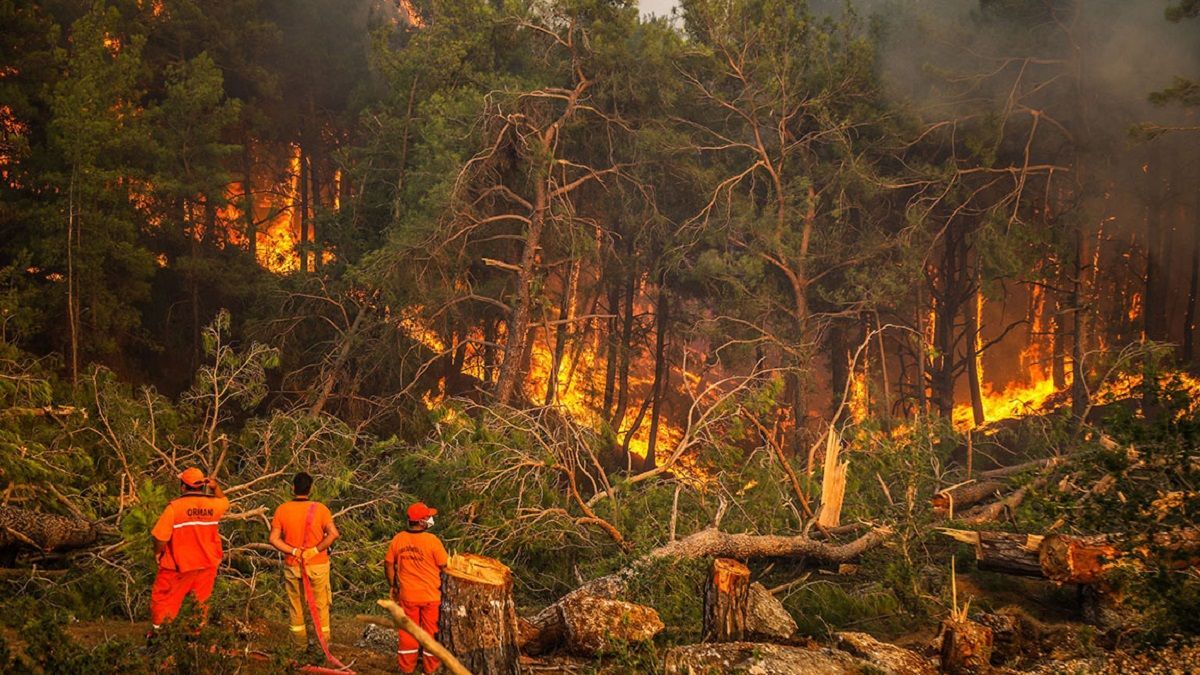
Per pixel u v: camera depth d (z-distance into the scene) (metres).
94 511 11.23
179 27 33.50
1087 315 30.83
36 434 11.83
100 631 8.23
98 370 12.56
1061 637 9.34
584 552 13.66
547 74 29.80
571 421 15.56
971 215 32.62
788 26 29.33
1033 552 10.32
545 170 26.75
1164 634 8.14
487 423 14.31
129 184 25.02
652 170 31.06
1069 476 11.47
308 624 9.10
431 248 26.22
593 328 37.09
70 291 21.97
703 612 8.49
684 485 14.35
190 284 29.06
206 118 28.98
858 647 8.20
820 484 15.91
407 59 30.03
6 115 24.69
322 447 14.58
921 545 12.77
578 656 8.39
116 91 24.77
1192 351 33.03
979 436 18.83
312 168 42.41
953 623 8.58
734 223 29.45
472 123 27.22
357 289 28.12
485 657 6.96
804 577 12.12
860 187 30.02
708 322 29.77
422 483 13.93
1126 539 8.55
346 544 12.21
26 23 24.56
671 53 28.17
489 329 33.75
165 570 6.97
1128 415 8.71
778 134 30.42
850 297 30.00
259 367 13.34
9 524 8.90
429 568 7.16
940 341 34.62
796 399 28.36
